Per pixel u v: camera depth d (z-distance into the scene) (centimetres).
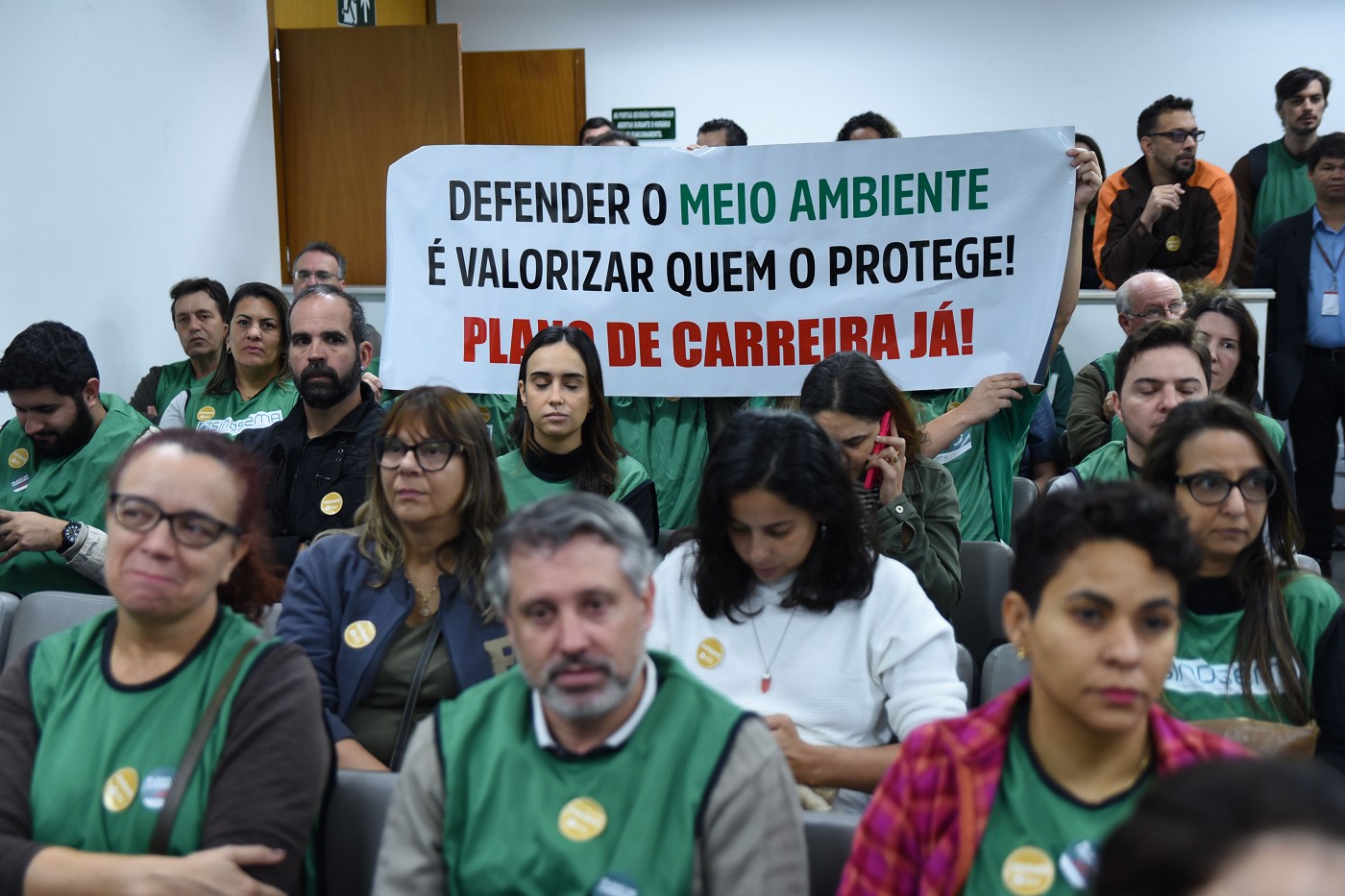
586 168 348
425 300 357
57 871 153
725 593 207
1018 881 131
